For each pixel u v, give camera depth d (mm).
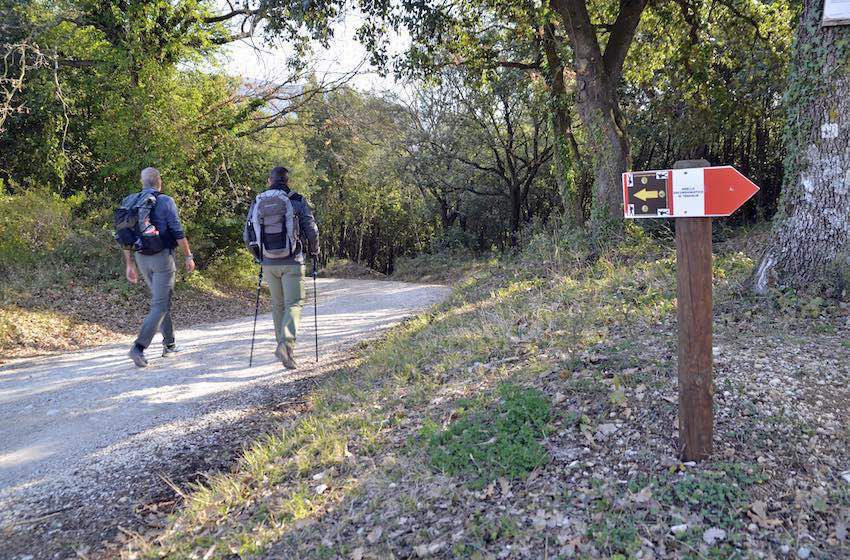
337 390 5301
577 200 14633
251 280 17250
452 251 29750
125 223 5922
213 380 5941
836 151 5250
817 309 5059
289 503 3309
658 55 16172
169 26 13922
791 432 3387
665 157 20531
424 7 11695
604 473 3180
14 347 7879
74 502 3609
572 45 11898
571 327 5523
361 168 30125
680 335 3137
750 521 2748
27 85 13203
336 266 35875
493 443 3520
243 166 16656
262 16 11406
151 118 13344
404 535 2938
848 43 5109
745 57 14977
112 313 10289
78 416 4926
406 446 3771
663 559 2557
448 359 5449
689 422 3152
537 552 2670
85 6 13266
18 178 14586
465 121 25016
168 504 3609
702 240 3006
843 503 2844
